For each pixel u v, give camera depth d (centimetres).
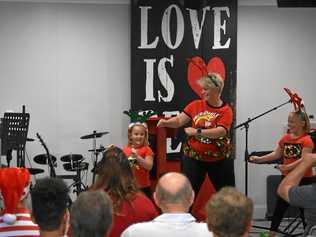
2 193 305
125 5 865
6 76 855
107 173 346
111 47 866
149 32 841
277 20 871
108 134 873
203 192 703
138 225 294
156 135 704
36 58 859
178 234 288
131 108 846
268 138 875
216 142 572
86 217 235
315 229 306
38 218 259
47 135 866
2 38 852
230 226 228
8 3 850
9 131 759
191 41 842
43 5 856
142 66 843
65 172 873
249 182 876
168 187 294
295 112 610
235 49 841
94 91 868
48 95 863
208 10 839
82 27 862
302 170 297
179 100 845
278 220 638
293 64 875
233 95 841
